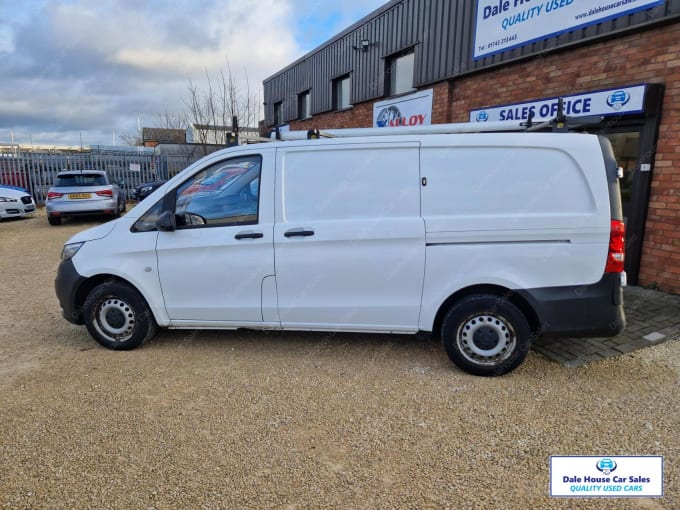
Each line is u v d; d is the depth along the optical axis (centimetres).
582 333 341
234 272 392
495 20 736
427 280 361
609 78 585
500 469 255
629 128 574
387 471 254
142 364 394
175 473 253
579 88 623
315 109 1474
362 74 1181
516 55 704
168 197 405
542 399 328
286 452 271
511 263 346
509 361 354
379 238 363
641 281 579
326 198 375
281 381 360
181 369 383
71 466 259
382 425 298
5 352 424
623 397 329
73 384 358
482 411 313
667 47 524
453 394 336
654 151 548
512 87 729
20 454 270
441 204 356
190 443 280
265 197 383
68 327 492
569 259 338
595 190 335
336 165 374
